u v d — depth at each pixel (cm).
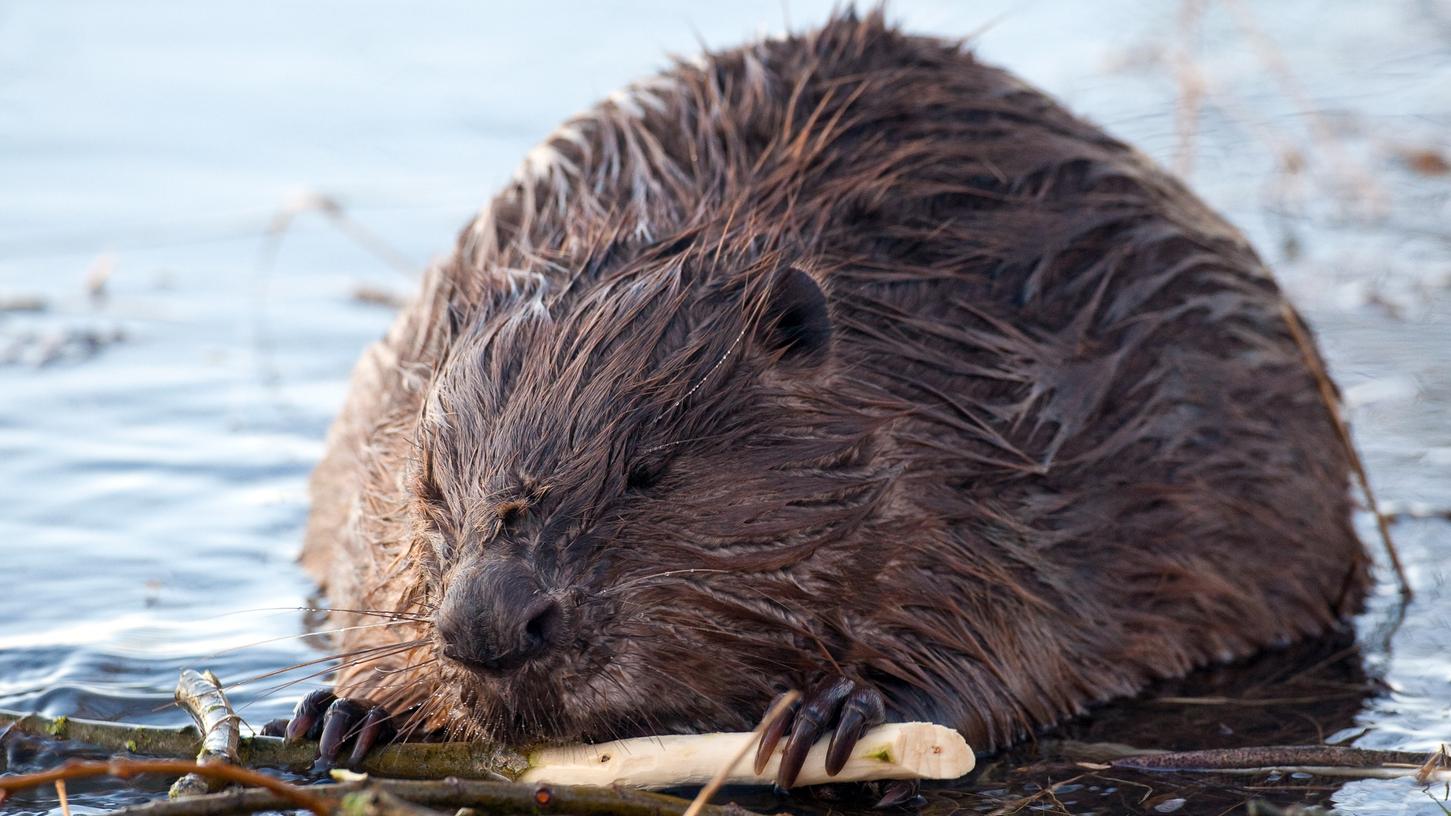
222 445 1669
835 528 1019
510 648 918
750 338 1032
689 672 992
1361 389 1722
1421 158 2212
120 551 1448
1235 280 1309
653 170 1218
